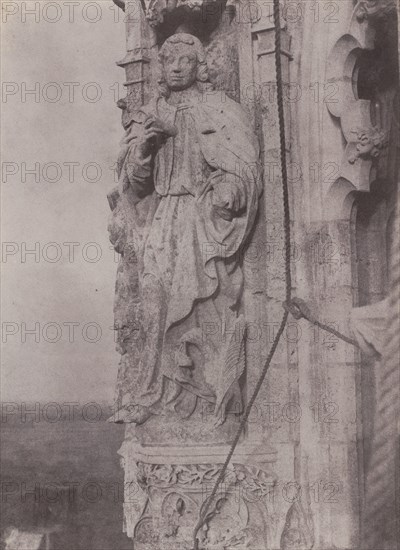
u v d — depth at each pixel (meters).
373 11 9.98
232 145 10.45
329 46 10.33
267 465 10.33
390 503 10.23
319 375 10.35
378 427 10.27
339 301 10.31
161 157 10.82
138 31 11.41
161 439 10.57
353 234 10.47
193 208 10.59
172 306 10.51
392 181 10.59
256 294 10.59
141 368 10.83
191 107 10.74
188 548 10.34
